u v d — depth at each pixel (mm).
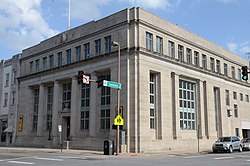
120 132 30812
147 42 34250
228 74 49500
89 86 37188
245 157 24016
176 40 38406
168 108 35250
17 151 32875
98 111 35406
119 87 27406
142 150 30609
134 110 31172
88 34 37781
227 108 47500
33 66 47250
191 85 41219
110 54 34094
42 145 42219
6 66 53875
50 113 43375
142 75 32219
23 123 46750
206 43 44406
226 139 32938
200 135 40188
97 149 33625
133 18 33188
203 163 18234
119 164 17062
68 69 39812
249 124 54344
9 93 51750
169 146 34219
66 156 24656
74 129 37531
